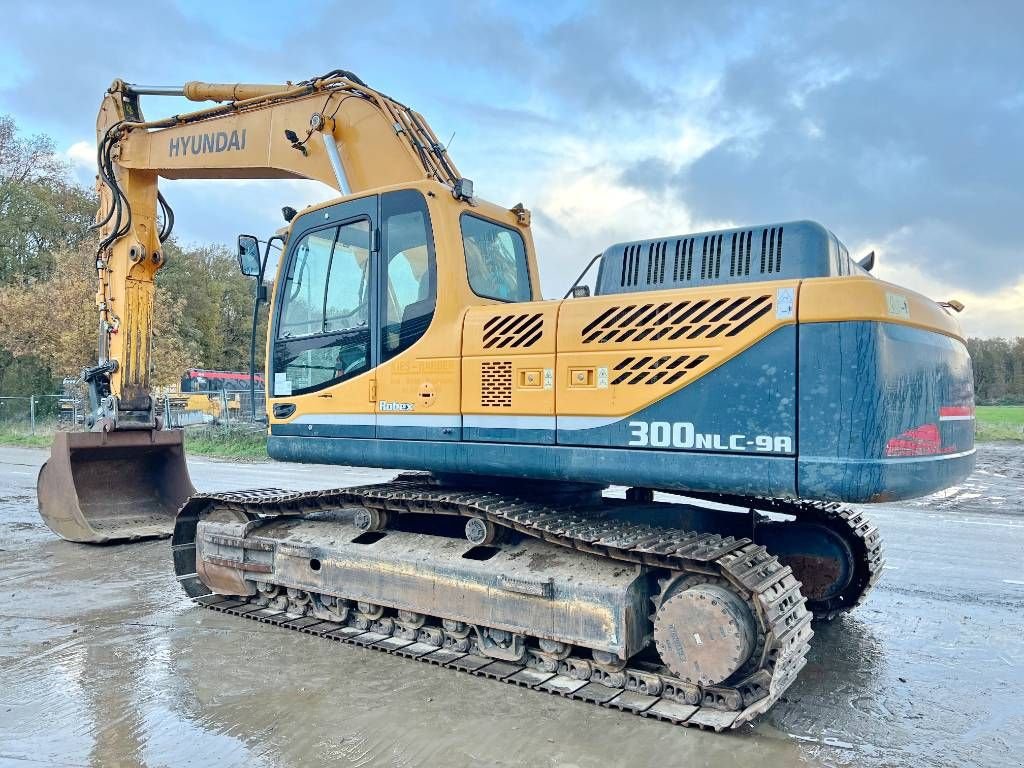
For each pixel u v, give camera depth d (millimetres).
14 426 29906
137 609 6055
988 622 5680
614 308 4289
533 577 4469
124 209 8047
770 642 3891
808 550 5539
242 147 7062
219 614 5938
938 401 4055
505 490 5344
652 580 4371
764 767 3508
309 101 6574
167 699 4250
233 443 22250
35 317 26109
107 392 8359
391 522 5512
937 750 3701
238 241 5918
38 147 36938
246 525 6027
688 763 3545
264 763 3529
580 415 4340
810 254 4160
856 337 3625
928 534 8938
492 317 4730
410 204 5148
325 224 5637
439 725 3936
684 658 3959
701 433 3969
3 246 34781
